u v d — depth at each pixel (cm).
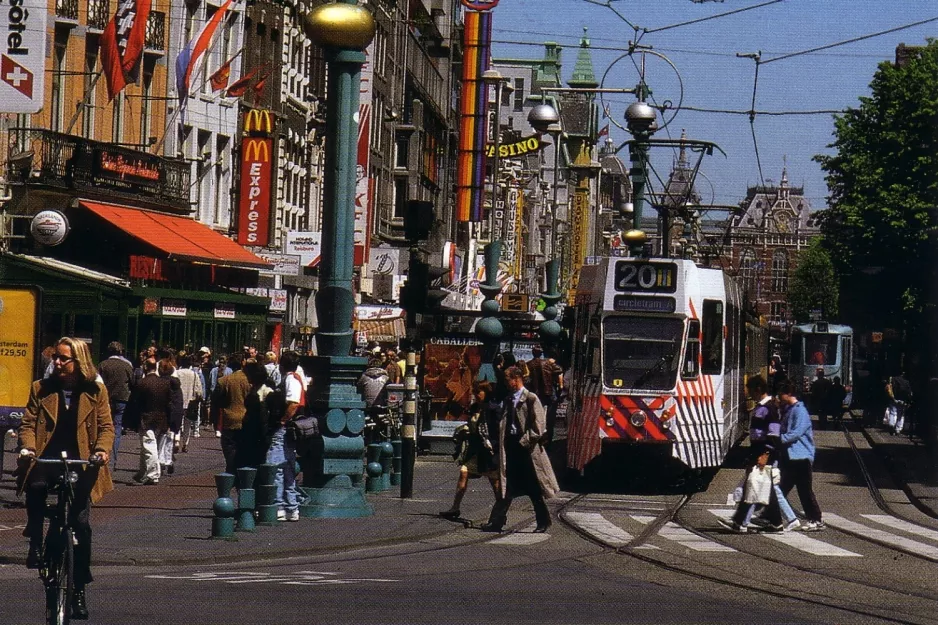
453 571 1805
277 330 6394
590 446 3161
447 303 8112
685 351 3161
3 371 2403
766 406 2431
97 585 1584
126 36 5016
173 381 3080
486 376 3881
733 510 2800
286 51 6731
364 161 6669
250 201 5803
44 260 4416
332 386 2364
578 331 3331
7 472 2875
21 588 1549
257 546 1950
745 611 1538
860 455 4684
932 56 6981
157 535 2030
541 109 5206
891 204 6856
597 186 17038
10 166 4397
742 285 4278
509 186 10806
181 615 1390
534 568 1859
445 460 3766
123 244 4800
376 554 1964
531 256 13100
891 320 7319
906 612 1571
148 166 4994
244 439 2273
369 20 2344
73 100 4769
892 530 2514
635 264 3184
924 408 5012
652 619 1459
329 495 2355
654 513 2714
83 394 1327
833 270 7338
